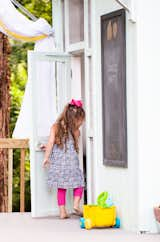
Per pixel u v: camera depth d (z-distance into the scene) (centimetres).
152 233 831
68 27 1026
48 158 954
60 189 955
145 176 832
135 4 832
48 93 999
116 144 873
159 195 836
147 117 834
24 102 1034
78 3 999
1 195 1250
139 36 832
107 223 865
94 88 932
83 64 1050
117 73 869
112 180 890
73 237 806
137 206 833
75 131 954
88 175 955
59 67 1012
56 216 989
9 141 1034
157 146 838
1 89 1275
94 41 932
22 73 1769
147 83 834
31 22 1027
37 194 976
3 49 1281
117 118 871
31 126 973
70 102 971
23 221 941
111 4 890
